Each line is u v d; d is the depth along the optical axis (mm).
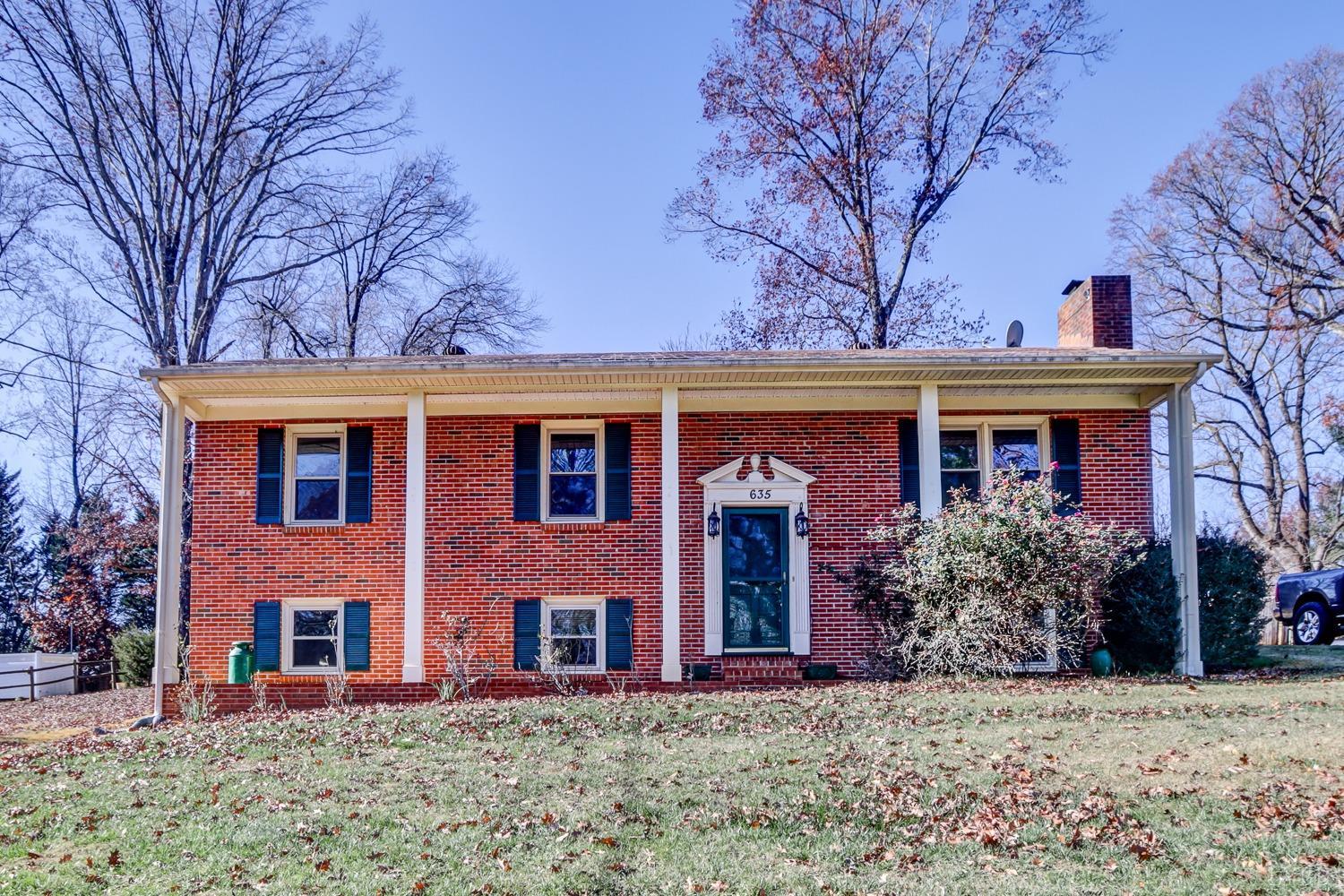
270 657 17469
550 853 8422
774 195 33781
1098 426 17703
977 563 15594
